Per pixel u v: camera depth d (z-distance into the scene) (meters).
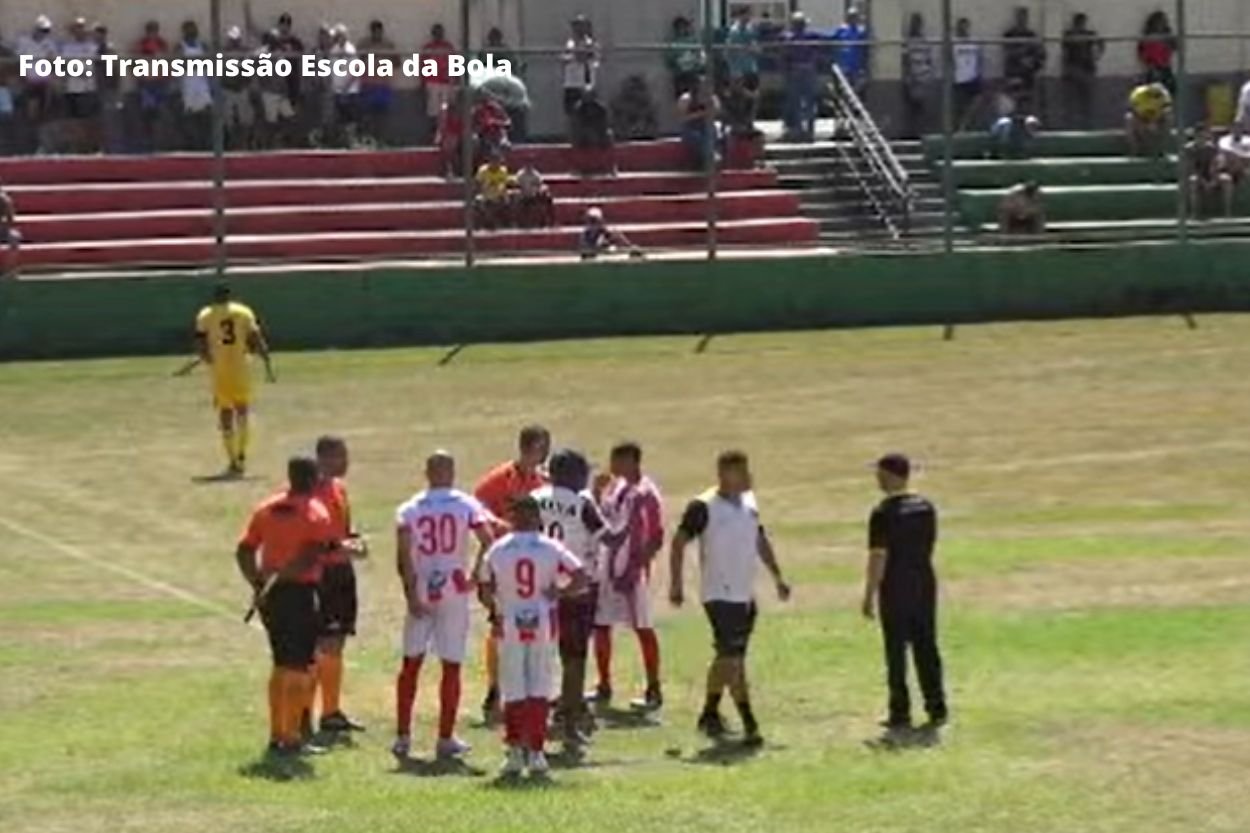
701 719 47.03
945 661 52.03
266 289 100.38
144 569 64.12
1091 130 120.38
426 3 121.94
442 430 83.00
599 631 49.22
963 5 121.12
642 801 41.69
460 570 45.62
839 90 114.81
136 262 105.94
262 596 45.47
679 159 112.62
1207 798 41.56
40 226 106.56
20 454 80.69
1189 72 121.31
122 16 118.44
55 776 44.06
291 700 45.47
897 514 46.78
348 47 115.25
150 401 89.44
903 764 44.28
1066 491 72.44
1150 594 58.44
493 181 108.06
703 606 47.88
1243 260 106.38
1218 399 86.50
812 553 64.56
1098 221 113.12
